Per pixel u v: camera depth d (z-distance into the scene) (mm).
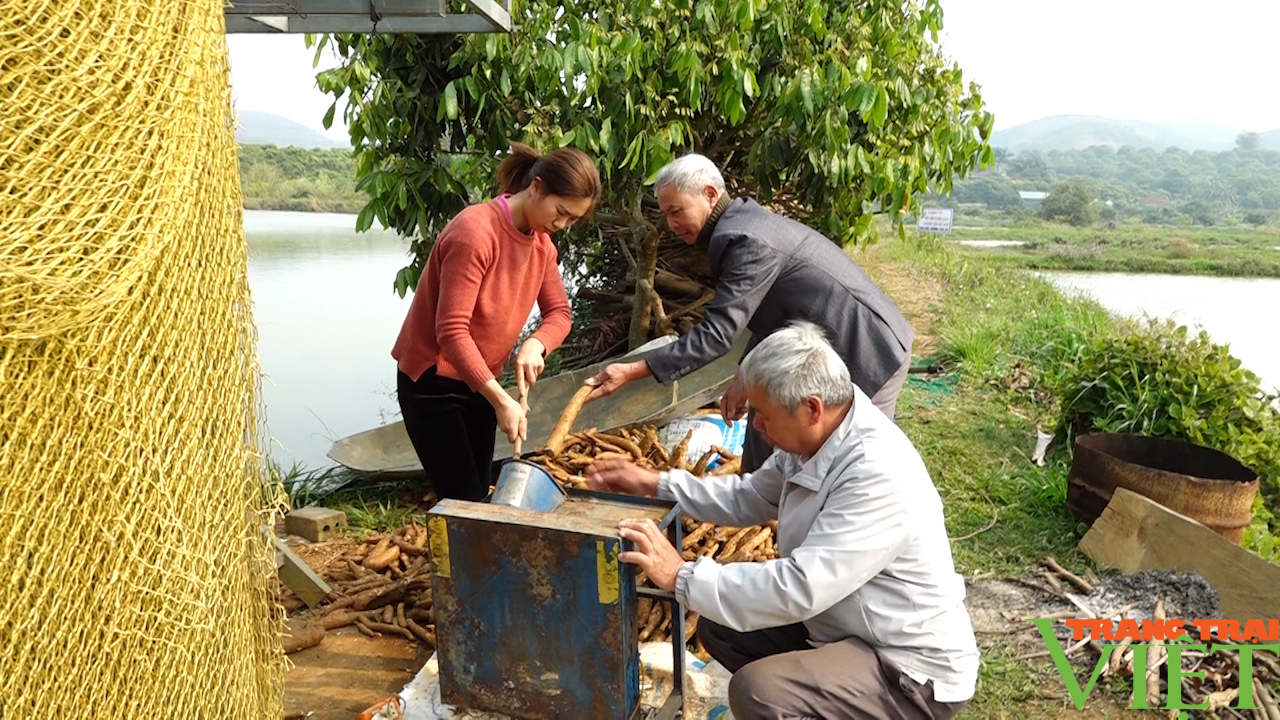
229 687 1755
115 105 1256
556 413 5234
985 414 6055
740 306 3014
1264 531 4164
